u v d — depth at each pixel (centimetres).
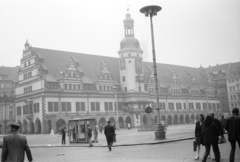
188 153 1797
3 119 9556
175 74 11619
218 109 12962
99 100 8844
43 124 7619
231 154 1270
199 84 12456
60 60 8812
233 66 13562
